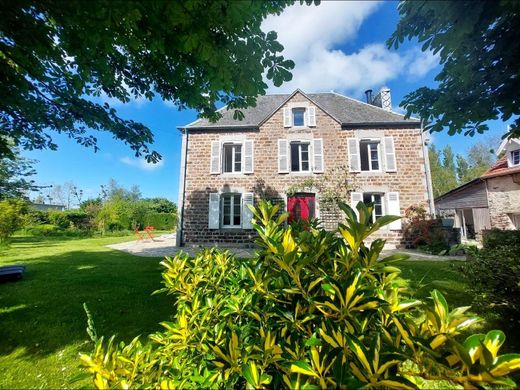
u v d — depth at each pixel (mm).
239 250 9156
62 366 2215
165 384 1083
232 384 1180
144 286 4504
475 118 3457
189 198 10867
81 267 6203
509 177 11719
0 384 1979
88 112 4023
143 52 3039
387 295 1159
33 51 2869
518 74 2969
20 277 5000
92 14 1869
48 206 40500
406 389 806
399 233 9891
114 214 21844
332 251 1351
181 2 1799
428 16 2756
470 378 761
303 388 908
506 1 2256
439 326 907
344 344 964
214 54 2150
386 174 10359
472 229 15453
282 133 11008
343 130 10836
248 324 1354
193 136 11242
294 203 10586
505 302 2186
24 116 3807
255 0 2094
